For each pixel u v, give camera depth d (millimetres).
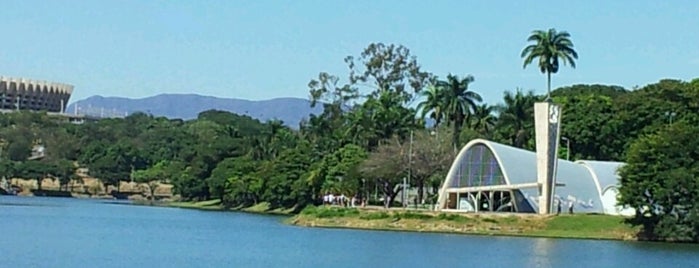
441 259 92625
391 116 187500
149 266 84062
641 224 126062
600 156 184125
